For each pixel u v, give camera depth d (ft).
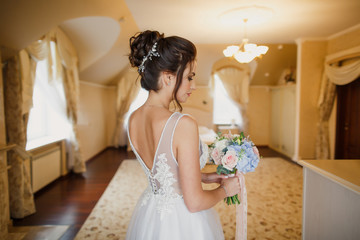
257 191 11.69
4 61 8.91
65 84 13.73
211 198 2.67
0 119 7.88
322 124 16.31
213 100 23.76
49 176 12.89
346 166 4.76
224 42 16.44
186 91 2.74
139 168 16.20
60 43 12.50
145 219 3.02
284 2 10.18
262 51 11.62
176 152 2.58
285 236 7.78
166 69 2.60
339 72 14.40
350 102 14.96
